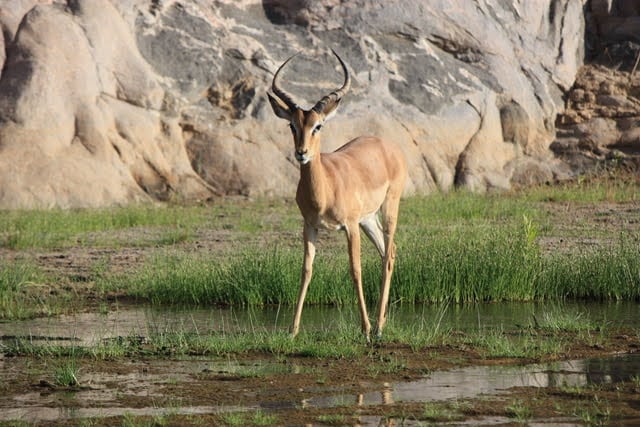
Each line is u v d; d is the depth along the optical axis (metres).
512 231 31.12
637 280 26.78
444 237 31.94
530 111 62.53
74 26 53.31
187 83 56.09
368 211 21.98
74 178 49.22
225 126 55.59
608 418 14.24
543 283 27.03
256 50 58.41
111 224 42.25
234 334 21.36
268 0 62.00
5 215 43.78
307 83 58.19
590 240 35.31
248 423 14.12
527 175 60.06
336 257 30.03
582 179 57.84
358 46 60.56
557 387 16.16
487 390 16.03
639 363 18.12
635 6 69.19
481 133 60.66
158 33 57.00
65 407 15.20
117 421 14.36
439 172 58.34
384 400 15.44
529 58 65.00
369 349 19.66
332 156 21.73
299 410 14.87
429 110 59.62
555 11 67.44
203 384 16.66
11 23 52.78
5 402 15.54
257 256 28.81
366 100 58.44
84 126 51.25
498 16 65.25
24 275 29.14
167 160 53.69
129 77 54.03
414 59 61.34
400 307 25.44
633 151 61.62
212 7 59.53
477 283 26.69
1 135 49.34
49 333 21.75
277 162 55.34
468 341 20.27
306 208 20.67
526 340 20.33
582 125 63.12
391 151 23.48
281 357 18.81
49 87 50.81
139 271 30.20
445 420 14.19
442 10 63.31
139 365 18.30
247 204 50.97
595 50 69.12
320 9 61.38
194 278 27.16
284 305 26.02
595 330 21.67
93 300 26.84
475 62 63.06
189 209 48.28
